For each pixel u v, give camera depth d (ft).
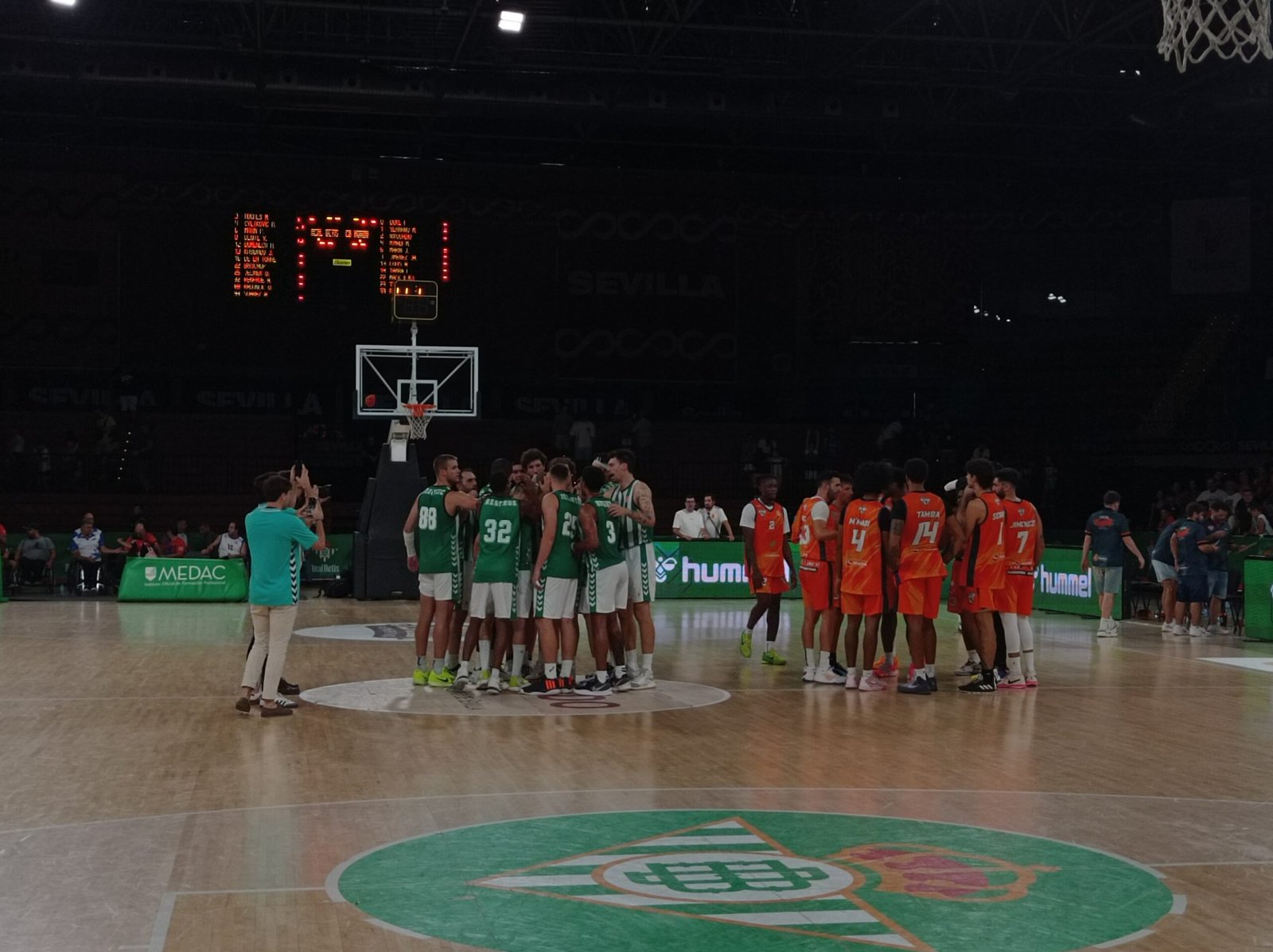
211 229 86.79
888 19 76.07
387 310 87.71
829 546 35.55
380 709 30.25
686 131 98.43
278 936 13.82
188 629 49.90
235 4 73.05
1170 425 101.35
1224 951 13.48
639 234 93.56
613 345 93.30
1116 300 99.09
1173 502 79.82
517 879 16.07
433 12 71.10
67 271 86.07
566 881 15.98
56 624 51.85
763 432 100.17
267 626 29.35
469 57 79.41
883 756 24.80
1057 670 38.99
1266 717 29.96
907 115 86.33
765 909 14.85
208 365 87.04
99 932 13.96
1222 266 95.86
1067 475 99.40
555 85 81.76
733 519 96.48
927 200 97.60
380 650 42.55
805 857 17.17
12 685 34.14
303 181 87.76
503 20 67.41
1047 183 101.76
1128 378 102.83
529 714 29.58
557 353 92.32
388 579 64.08
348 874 16.26
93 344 86.28
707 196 94.43
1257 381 100.12
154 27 76.79
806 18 75.46
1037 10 74.43
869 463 33.81
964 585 34.01
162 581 64.95
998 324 99.19
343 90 78.79
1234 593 53.16
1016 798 21.08
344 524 92.73
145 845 17.71
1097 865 16.89
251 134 95.61
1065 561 59.98
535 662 36.17
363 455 94.58
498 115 82.99
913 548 33.27
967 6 76.48
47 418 92.53
